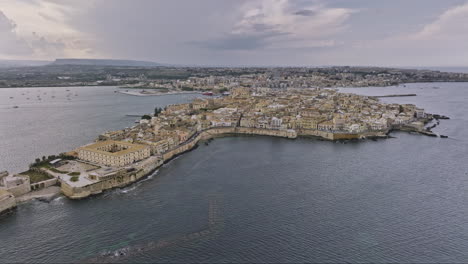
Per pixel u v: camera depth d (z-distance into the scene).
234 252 137.12
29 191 196.75
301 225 159.38
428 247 142.12
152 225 158.25
